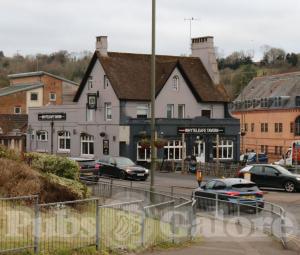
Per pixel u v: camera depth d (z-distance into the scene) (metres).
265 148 93.69
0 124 76.00
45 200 19.92
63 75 154.12
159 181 43.69
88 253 14.38
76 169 24.14
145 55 65.69
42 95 90.38
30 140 70.38
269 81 100.12
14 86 94.50
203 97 64.88
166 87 62.88
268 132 93.25
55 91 92.00
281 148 89.81
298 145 62.88
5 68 152.50
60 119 67.19
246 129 99.19
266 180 37.06
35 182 19.98
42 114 69.06
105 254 14.70
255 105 97.50
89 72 64.12
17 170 20.17
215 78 67.50
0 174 19.73
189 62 67.81
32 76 93.38
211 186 26.45
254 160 67.19
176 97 63.53
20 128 75.62
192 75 66.44
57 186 20.70
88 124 63.91
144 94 61.53
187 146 61.31
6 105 87.12
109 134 61.22
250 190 25.69
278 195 34.62
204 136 62.19
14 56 158.38
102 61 62.34
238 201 24.05
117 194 26.77
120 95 59.81
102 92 62.38
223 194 25.30
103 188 27.97
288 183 36.31
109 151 61.25
